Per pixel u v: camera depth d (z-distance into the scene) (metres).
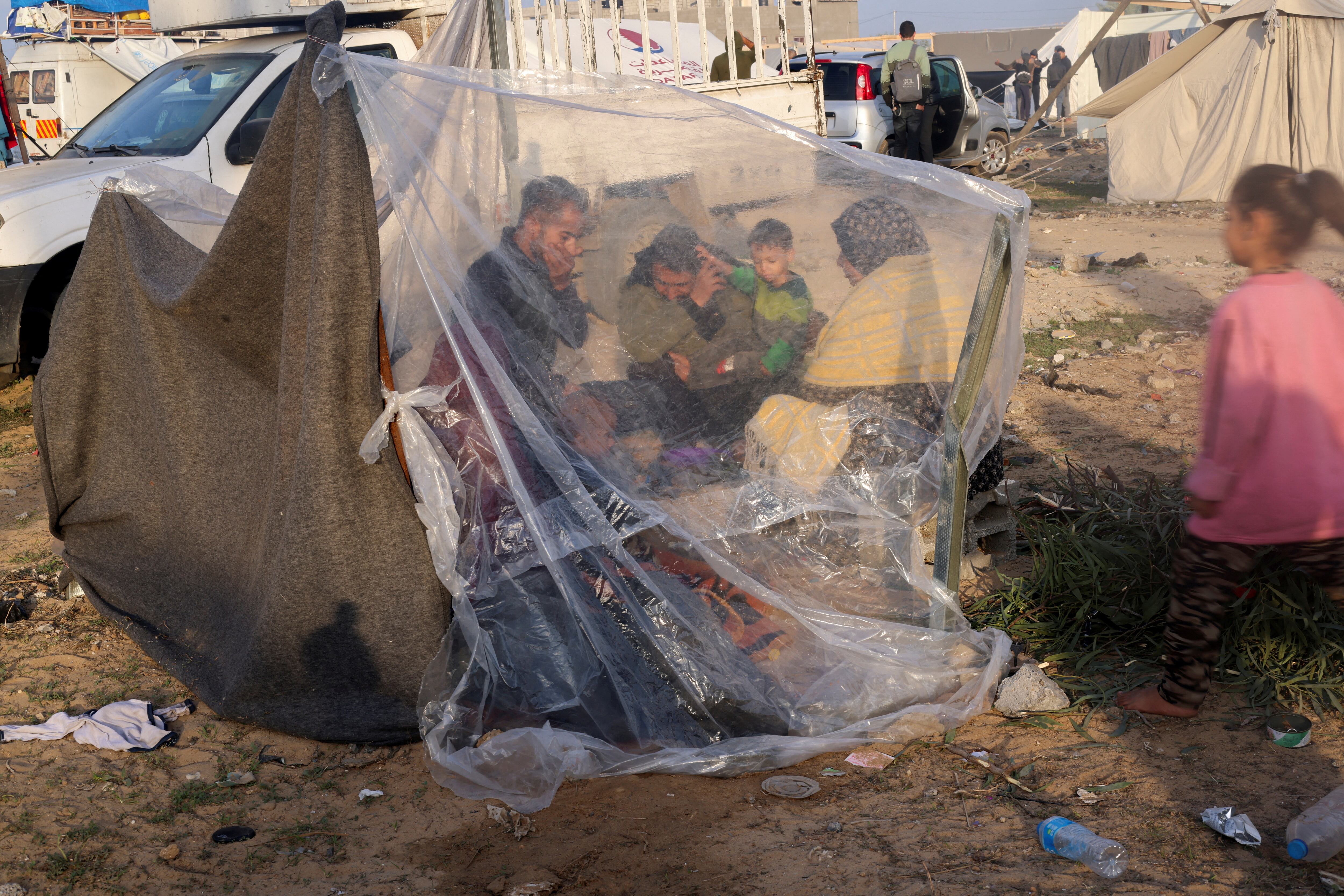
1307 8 13.91
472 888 2.68
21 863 2.81
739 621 3.42
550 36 7.50
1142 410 6.78
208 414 3.97
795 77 7.92
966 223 3.50
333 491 3.23
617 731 3.29
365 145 3.27
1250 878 2.57
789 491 3.53
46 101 13.74
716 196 3.55
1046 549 4.08
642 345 3.56
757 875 2.68
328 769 3.28
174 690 3.81
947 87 16.69
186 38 11.18
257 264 3.50
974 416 3.55
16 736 3.40
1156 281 10.38
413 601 3.36
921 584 3.56
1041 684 3.42
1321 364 2.84
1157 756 3.14
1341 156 14.12
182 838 2.93
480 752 3.19
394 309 3.61
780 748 3.21
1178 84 15.45
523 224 3.49
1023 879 2.61
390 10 7.54
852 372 3.58
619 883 2.67
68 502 4.43
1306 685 3.39
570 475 3.35
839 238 3.57
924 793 3.04
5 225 6.80
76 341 4.20
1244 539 3.00
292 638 3.34
